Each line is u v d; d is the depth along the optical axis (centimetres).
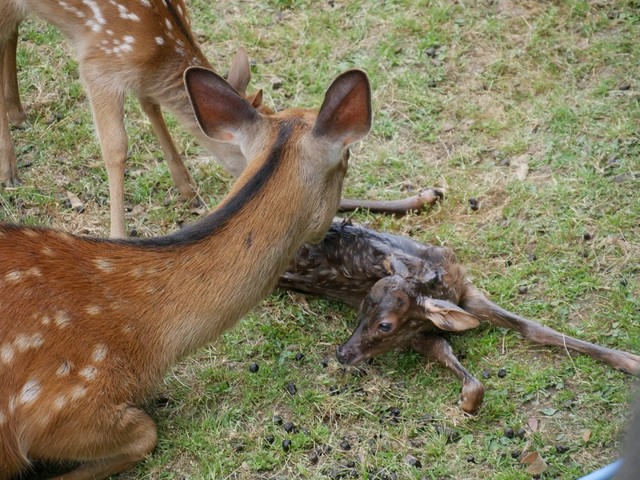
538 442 687
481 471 671
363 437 698
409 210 888
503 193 900
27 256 645
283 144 654
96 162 946
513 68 1034
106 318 646
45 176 928
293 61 1057
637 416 389
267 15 1116
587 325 774
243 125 670
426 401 721
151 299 654
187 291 655
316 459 684
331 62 1055
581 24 1071
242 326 786
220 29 1094
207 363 757
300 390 734
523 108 991
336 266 788
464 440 691
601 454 678
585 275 811
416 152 957
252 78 1034
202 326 662
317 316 801
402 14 1102
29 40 1070
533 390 724
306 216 663
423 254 776
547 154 934
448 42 1067
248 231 652
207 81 663
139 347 655
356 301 802
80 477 660
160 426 705
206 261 655
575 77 1018
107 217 896
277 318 796
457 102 1002
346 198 905
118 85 842
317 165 653
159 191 927
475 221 877
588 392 722
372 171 938
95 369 638
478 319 705
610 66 1024
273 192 650
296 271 799
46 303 635
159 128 893
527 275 822
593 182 893
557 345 749
